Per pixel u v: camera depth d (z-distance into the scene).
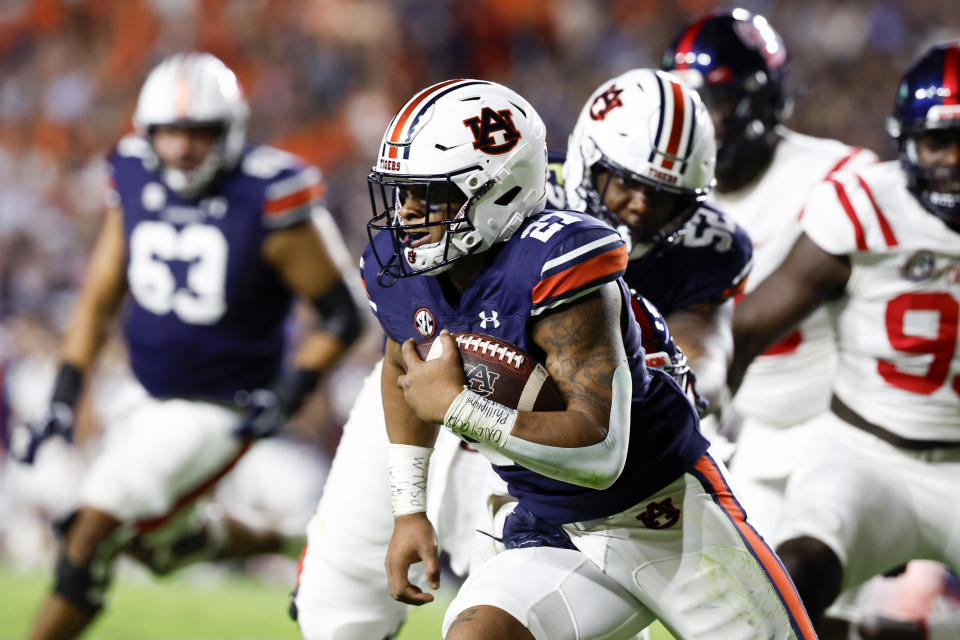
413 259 8.19
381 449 11.07
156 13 41.78
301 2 41.38
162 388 16.00
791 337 13.94
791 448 14.16
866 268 11.86
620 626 8.76
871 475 11.92
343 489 11.25
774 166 14.64
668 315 10.47
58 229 35.25
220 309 15.81
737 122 13.92
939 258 11.59
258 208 15.74
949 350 11.73
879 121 36.41
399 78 40.50
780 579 8.84
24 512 25.44
